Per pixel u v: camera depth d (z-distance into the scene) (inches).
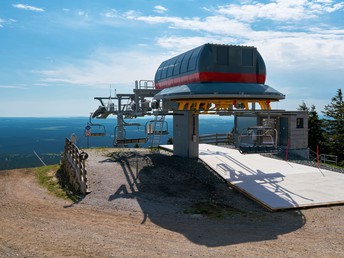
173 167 731.4
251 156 882.8
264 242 357.4
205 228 405.4
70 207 493.7
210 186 610.2
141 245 343.9
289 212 471.5
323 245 347.3
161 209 483.5
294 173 682.2
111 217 445.1
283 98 695.7
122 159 796.0
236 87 661.9
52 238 362.0
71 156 663.8
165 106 858.8
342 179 634.2
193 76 689.6
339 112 1887.3
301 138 1077.8
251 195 534.9
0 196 567.8
